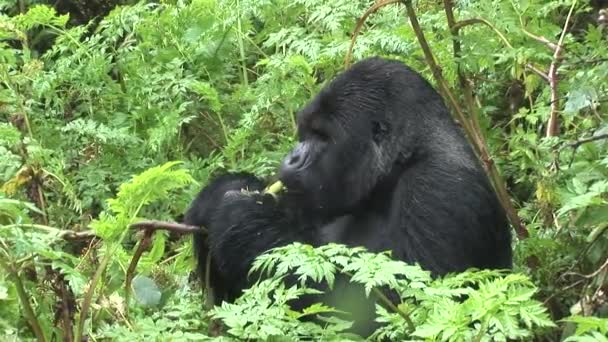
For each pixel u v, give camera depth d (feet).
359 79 29.58
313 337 21.47
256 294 21.84
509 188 38.04
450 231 27.04
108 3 54.65
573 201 28.19
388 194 28.89
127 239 33.60
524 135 34.22
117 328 22.93
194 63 44.16
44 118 40.27
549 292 30.48
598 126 33.30
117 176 38.70
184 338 21.83
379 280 20.02
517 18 37.88
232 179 30.35
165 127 39.29
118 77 46.55
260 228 28.09
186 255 30.19
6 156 28.12
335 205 29.60
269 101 39.37
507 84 40.88
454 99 32.83
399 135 28.71
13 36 43.01
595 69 31.45
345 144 29.22
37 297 23.84
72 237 24.00
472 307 19.08
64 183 32.32
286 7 44.91
